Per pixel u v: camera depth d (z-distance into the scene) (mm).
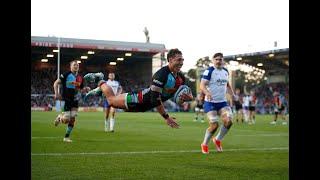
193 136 14602
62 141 12008
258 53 45812
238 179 6316
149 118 30344
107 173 6633
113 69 57156
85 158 8336
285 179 6348
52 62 54469
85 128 18344
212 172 6895
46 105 49125
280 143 12352
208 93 9648
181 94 6434
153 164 7672
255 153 9672
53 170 6832
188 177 6422
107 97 7004
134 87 54438
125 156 8781
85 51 49031
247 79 77438
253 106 27500
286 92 53906
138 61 55656
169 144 11578
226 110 9906
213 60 10062
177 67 6215
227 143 12344
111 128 16438
